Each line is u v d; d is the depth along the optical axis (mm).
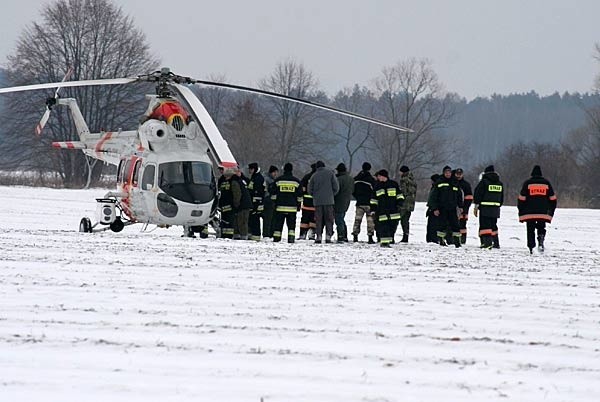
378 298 32562
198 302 30391
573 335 26578
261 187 64562
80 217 91250
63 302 29719
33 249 46938
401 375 21188
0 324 25844
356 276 39188
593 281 39906
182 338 24453
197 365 21531
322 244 59000
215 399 18734
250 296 32062
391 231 59906
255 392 19328
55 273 36938
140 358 22047
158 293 32094
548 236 80125
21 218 87500
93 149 71000
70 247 48625
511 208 128500
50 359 21797
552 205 55656
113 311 28234
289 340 24625
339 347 23938
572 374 21797
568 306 32031
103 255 44594
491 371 21859
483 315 29500
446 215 61031
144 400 18500
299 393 19344
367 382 20453
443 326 27328
